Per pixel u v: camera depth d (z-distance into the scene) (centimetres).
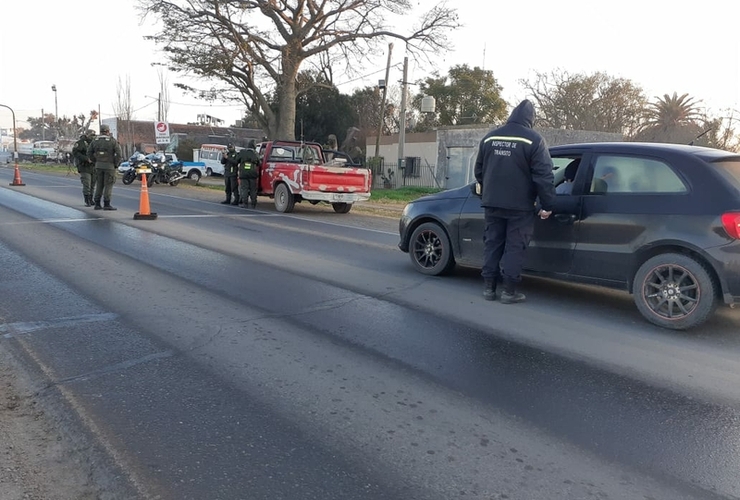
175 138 5266
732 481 298
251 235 1083
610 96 4084
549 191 570
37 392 385
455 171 2972
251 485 286
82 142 1446
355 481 292
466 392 398
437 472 301
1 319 533
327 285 690
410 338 505
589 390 404
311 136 4384
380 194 2570
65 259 793
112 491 280
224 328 519
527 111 586
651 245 545
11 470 296
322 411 366
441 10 2652
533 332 526
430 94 4581
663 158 553
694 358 468
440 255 736
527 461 313
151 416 354
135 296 618
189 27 2508
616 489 290
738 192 513
